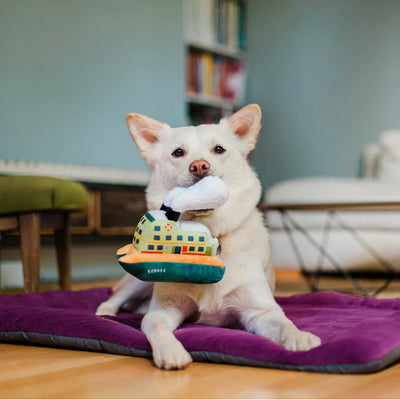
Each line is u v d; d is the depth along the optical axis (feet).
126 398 2.46
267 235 3.70
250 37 11.10
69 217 5.40
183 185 3.28
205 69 9.65
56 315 3.42
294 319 3.69
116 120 7.94
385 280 7.48
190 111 10.03
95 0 7.58
